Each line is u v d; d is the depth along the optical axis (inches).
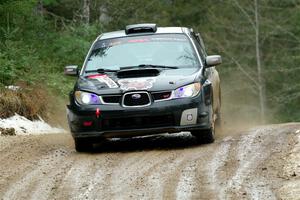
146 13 3368.6
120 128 1041.5
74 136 1064.8
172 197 761.0
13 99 1568.7
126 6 2888.8
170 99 1036.5
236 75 3902.6
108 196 780.0
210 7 4045.3
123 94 1040.2
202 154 982.4
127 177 863.7
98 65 1145.4
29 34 2105.1
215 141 1105.4
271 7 3821.4
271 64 4015.8
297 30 3983.8
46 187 836.0
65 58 2156.7
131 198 765.9
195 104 1038.4
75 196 787.4
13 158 1032.8
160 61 1133.7
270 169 862.5
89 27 2390.5
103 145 1155.9
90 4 2797.7
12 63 1716.3
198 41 1268.5
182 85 1045.8
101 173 894.4
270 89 3922.2
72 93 1081.4
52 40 2206.0
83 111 1047.6
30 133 1483.8
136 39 1179.3
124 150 1078.4
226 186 795.4
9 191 826.8
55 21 2369.6
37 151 1090.7
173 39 1171.3
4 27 1980.8
